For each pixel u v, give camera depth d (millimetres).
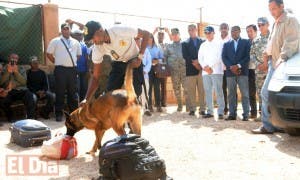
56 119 9742
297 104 5949
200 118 9703
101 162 4039
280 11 6625
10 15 10812
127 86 5086
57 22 11383
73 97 9828
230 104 9211
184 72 11055
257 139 6738
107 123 5699
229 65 8969
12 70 9758
